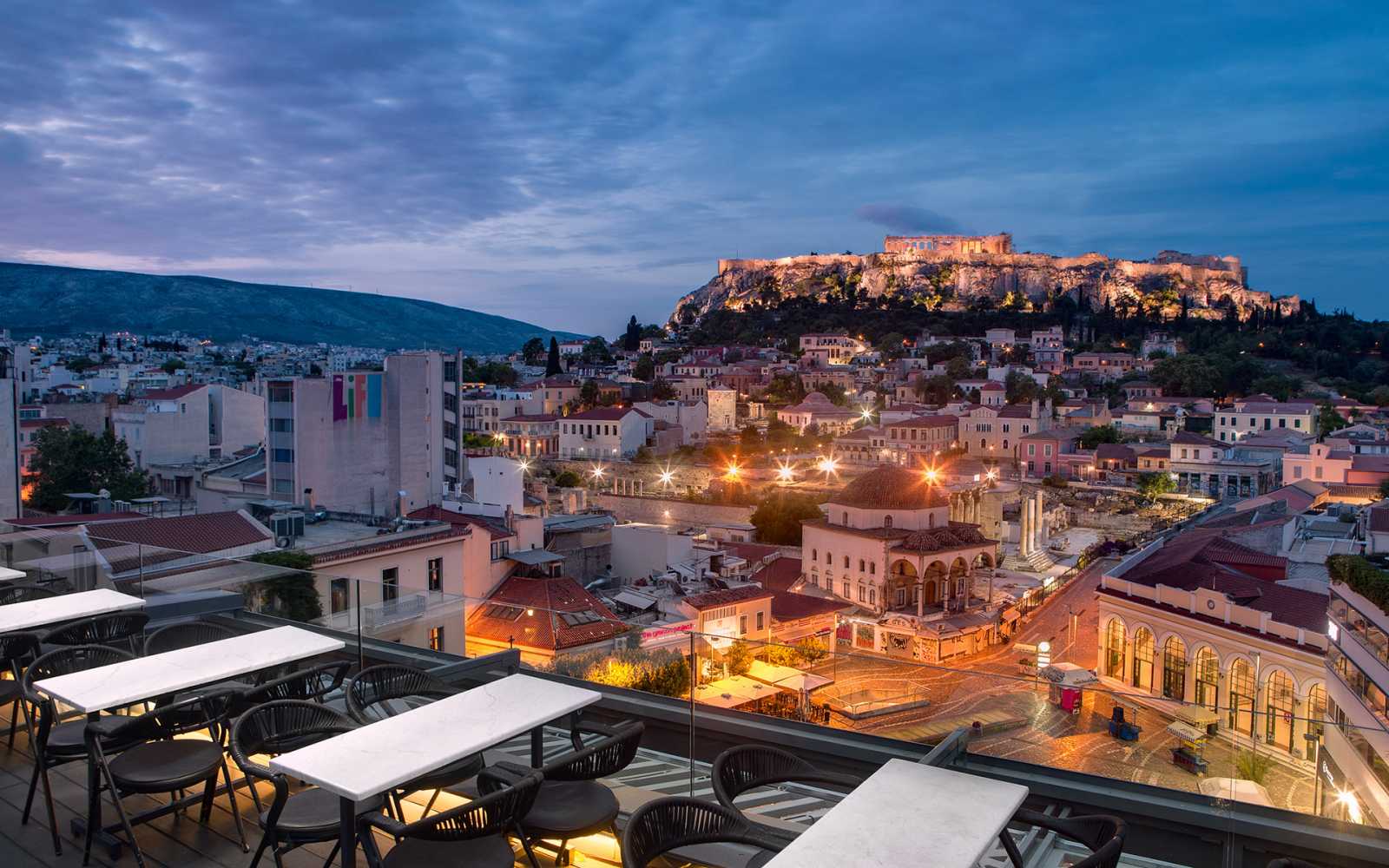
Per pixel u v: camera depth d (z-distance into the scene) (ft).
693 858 23.39
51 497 287.48
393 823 20.12
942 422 504.02
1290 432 478.18
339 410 216.74
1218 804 24.50
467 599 38.27
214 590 38.27
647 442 521.65
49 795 25.40
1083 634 242.78
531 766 25.18
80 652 30.42
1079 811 25.96
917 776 20.97
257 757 30.81
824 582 258.78
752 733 30.07
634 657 32.37
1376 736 22.44
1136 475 453.17
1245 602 143.33
